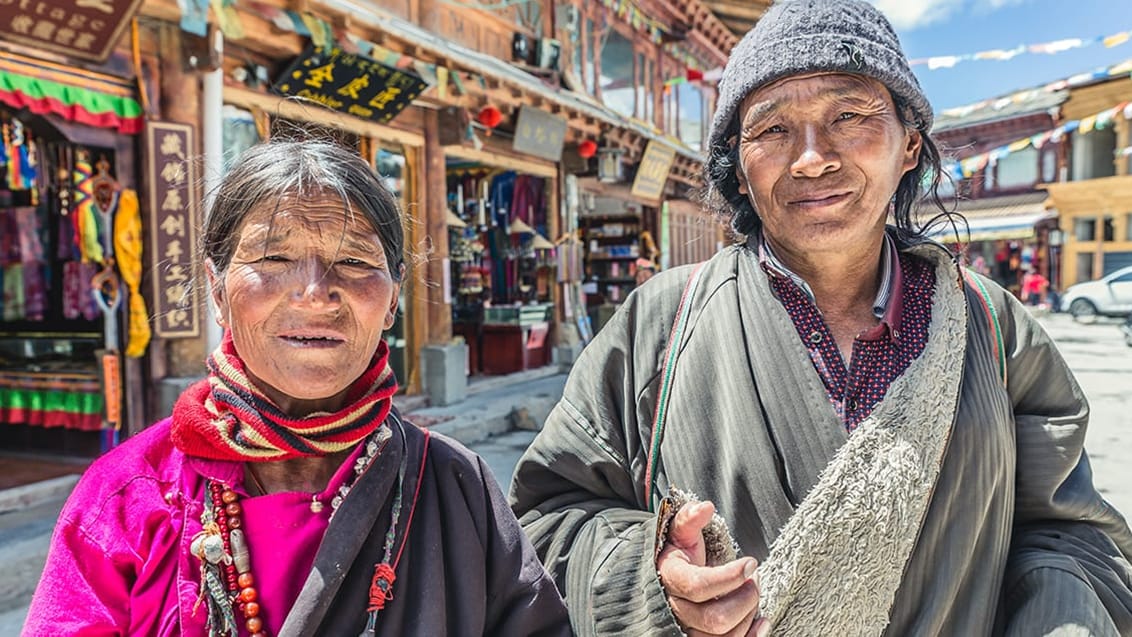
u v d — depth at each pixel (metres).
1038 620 1.16
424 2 7.16
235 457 1.04
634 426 1.40
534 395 8.29
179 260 4.93
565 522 1.38
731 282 1.36
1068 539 1.33
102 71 4.56
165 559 1.00
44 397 5.46
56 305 6.05
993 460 1.21
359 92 6.23
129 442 1.11
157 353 5.03
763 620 1.05
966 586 1.21
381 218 1.11
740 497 1.21
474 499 1.17
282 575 1.02
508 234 10.05
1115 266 24.27
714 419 1.28
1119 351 13.56
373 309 1.05
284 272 1.02
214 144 5.08
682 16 12.11
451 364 7.75
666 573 1.08
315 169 1.05
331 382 1.03
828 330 1.30
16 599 3.51
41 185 5.08
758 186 1.28
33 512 4.36
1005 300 1.40
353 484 1.07
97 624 0.95
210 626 0.97
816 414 1.20
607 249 13.34
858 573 1.12
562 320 10.26
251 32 5.29
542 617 1.15
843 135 1.21
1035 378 1.37
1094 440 6.72
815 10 1.23
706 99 14.42
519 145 8.44
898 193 1.44
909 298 1.34
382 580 1.03
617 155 10.12
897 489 1.13
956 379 1.22
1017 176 27.61
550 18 9.11
